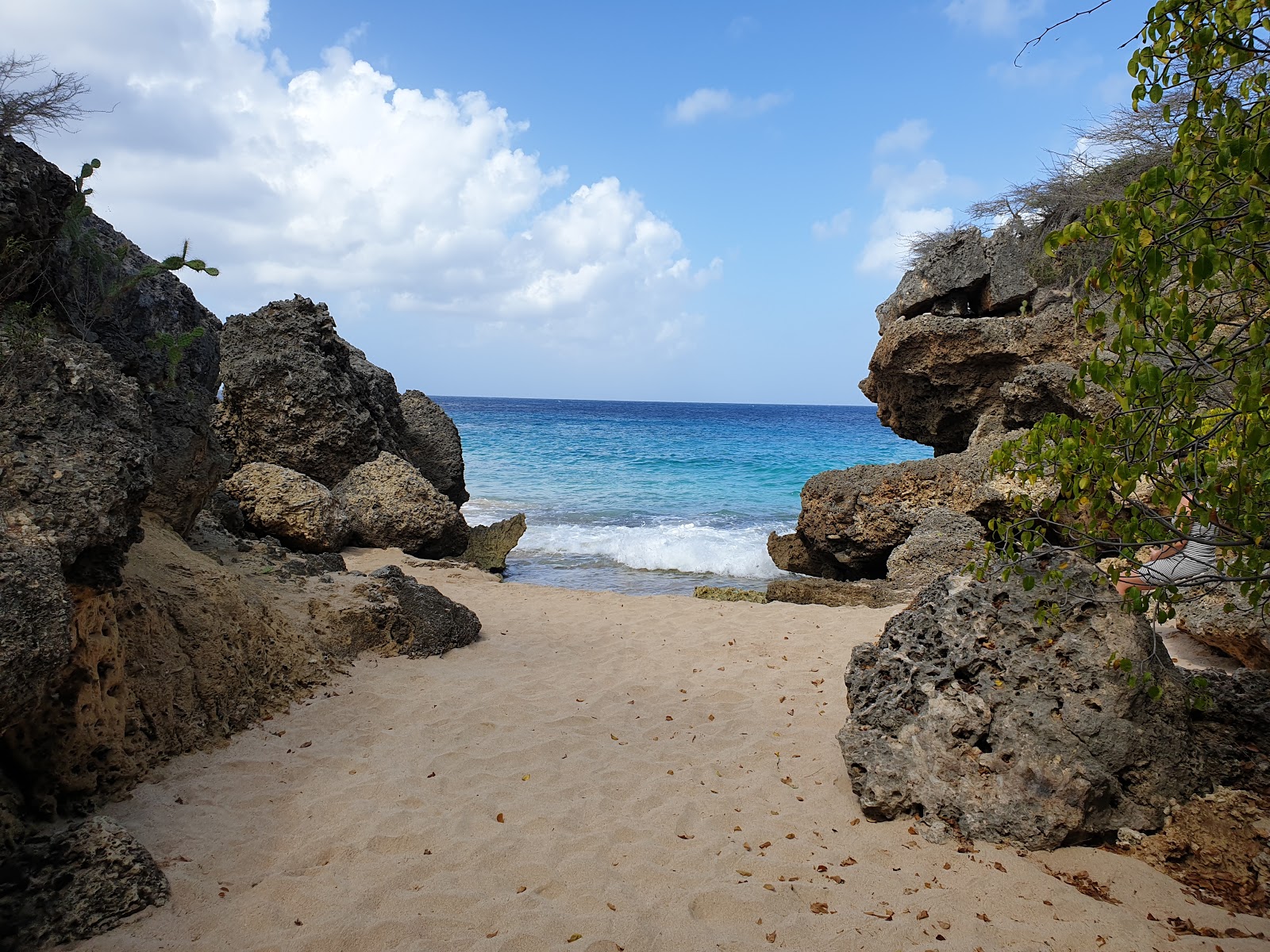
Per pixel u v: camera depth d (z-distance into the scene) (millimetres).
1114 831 4379
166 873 4023
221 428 15859
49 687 4395
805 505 15289
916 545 12469
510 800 4961
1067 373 13312
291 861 4215
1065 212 16562
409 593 8469
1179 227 3086
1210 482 3338
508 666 7727
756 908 3857
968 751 4660
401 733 5961
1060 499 3939
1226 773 4551
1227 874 4020
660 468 34812
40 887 3660
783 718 6457
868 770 4809
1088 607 4848
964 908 3828
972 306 18609
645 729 6215
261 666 6379
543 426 66688
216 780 5074
